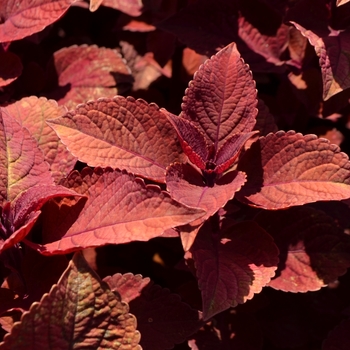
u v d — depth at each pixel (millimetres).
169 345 641
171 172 621
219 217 663
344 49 692
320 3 719
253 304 711
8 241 577
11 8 714
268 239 644
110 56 795
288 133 641
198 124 657
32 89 794
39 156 636
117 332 561
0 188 625
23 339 543
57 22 894
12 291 629
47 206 614
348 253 673
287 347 750
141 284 653
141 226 570
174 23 778
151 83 860
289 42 788
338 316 739
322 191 622
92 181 610
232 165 662
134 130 643
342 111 803
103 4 835
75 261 552
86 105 634
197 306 701
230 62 653
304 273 668
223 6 776
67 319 552
